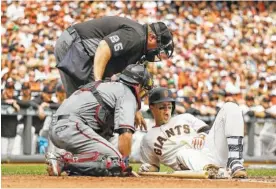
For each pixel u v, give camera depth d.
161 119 10.13
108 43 10.15
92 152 9.33
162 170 14.94
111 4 30.06
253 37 32.00
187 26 30.98
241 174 9.12
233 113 9.30
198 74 28.34
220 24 31.77
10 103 21.45
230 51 30.61
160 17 30.94
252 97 28.56
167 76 27.22
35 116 21.72
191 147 9.91
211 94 27.27
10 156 21.27
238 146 9.26
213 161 9.59
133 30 10.35
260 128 24.31
